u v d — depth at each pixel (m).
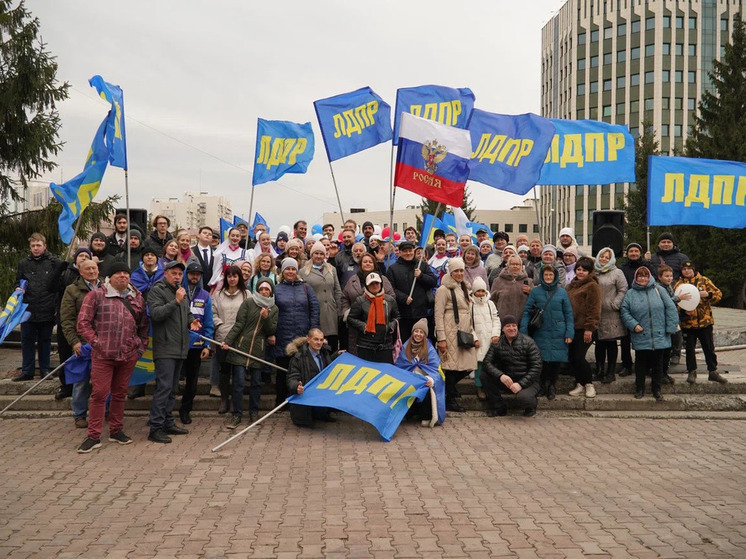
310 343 8.93
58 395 9.48
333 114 11.41
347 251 10.82
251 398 9.04
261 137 12.05
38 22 20.28
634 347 9.70
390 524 5.44
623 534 5.25
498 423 9.05
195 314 8.83
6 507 5.84
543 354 9.59
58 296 9.94
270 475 6.76
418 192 10.08
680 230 37.19
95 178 9.78
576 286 9.84
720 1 74.69
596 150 12.02
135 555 4.85
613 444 8.02
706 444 8.04
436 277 10.12
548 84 90.38
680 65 74.75
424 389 8.66
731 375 10.93
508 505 5.91
